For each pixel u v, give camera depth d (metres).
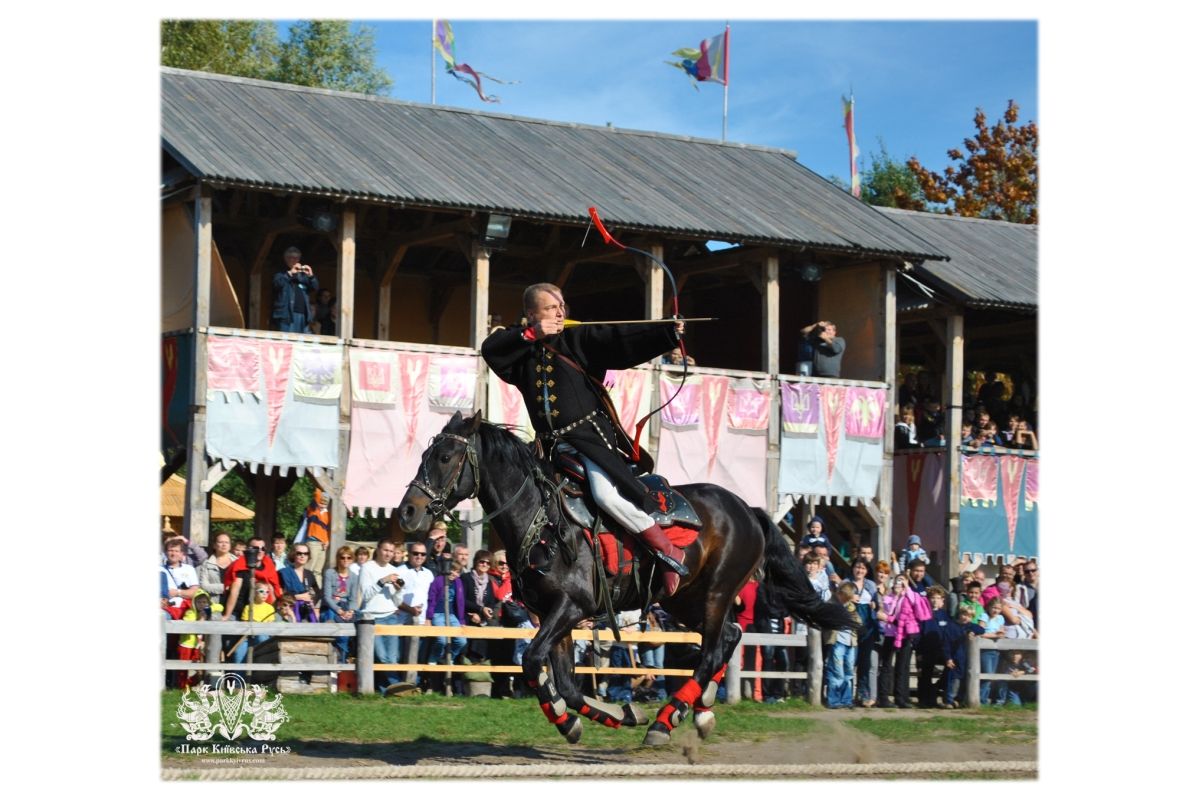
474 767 10.12
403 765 10.31
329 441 20.72
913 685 20.12
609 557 10.57
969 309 27.38
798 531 27.66
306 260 26.59
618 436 10.87
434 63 26.53
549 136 26.38
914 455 26.92
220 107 22.52
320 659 15.20
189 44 39.31
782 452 24.05
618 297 29.45
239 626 14.66
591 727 13.01
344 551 16.44
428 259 27.95
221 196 23.92
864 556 18.05
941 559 26.17
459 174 22.69
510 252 26.45
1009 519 26.72
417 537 22.34
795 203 26.22
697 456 23.25
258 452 20.17
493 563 16.75
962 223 31.33
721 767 10.49
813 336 25.03
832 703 17.03
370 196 20.70
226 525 35.66
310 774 9.82
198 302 19.94
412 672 15.58
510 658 16.31
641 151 27.03
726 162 27.89
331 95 24.86
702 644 11.38
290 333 20.78
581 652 16.27
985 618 19.17
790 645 17.03
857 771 10.75
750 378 23.88
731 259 25.17
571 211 22.30
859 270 26.05
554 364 10.70
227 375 20.03
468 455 10.31
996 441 27.42
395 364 21.22
